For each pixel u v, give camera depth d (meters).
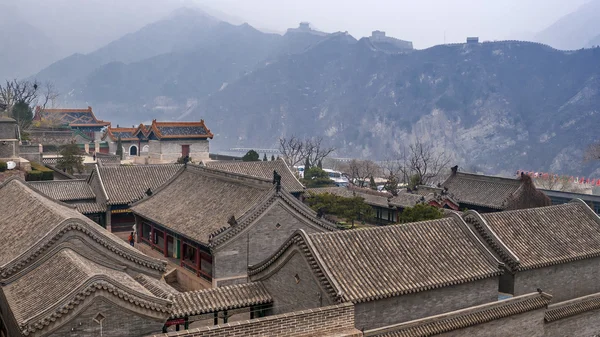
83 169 78.06
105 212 52.78
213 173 45.16
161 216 43.56
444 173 148.62
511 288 29.58
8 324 24.69
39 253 26.38
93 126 132.38
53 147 98.44
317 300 24.80
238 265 36.41
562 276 31.56
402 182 117.75
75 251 26.92
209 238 35.66
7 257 27.00
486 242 30.58
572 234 33.31
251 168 61.69
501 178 61.06
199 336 20.83
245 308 27.55
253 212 36.50
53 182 55.78
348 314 23.61
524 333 28.95
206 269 38.88
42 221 29.83
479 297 27.81
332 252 25.81
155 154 100.94
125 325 22.77
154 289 26.84
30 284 24.58
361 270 25.42
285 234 37.94
